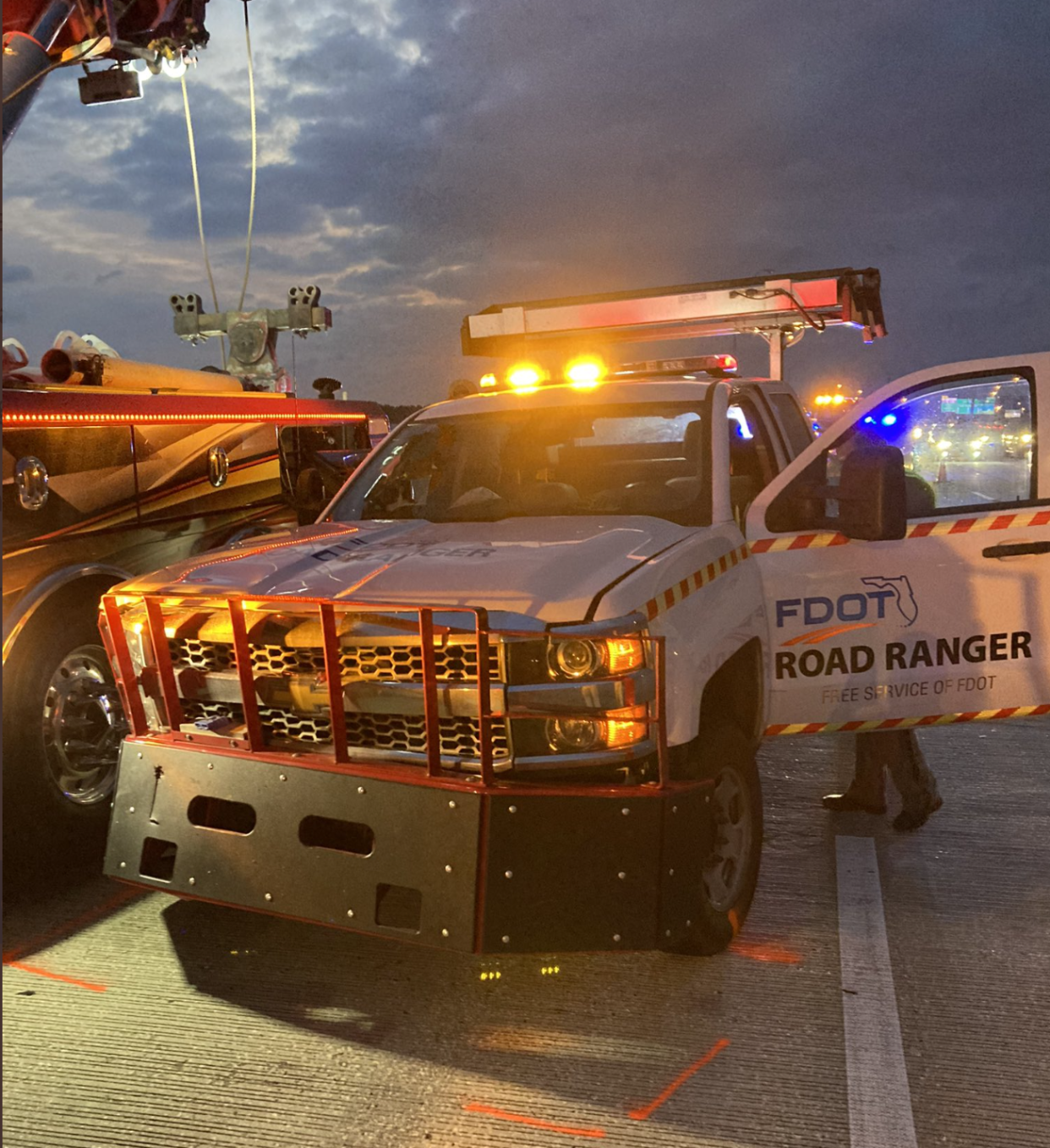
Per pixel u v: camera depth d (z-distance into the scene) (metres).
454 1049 3.11
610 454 4.44
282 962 3.65
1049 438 4.30
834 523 4.17
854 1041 3.13
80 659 4.32
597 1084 2.93
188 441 4.92
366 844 3.26
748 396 4.90
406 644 3.05
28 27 3.55
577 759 3.04
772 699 4.18
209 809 3.34
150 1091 2.90
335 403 6.64
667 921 3.02
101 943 3.80
